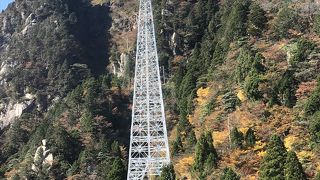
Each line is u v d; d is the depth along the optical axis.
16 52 164.50
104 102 122.31
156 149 88.12
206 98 97.38
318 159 65.38
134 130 94.69
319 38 90.56
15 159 116.00
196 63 117.62
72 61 158.12
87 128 111.06
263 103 81.56
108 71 159.00
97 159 99.88
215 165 72.69
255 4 108.12
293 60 85.12
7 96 153.75
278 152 63.53
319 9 100.81
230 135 77.12
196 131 90.88
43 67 156.88
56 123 118.06
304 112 73.81
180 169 79.88
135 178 83.81
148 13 115.75
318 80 77.12
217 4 150.88
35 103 147.88
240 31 105.88
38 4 178.75
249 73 87.38
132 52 151.12
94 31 176.88
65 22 169.12
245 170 70.19
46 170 102.00
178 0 156.62
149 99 97.31
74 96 121.69
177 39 145.62
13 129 129.88
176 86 117.12
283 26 98.75
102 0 190.00
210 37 134.38
